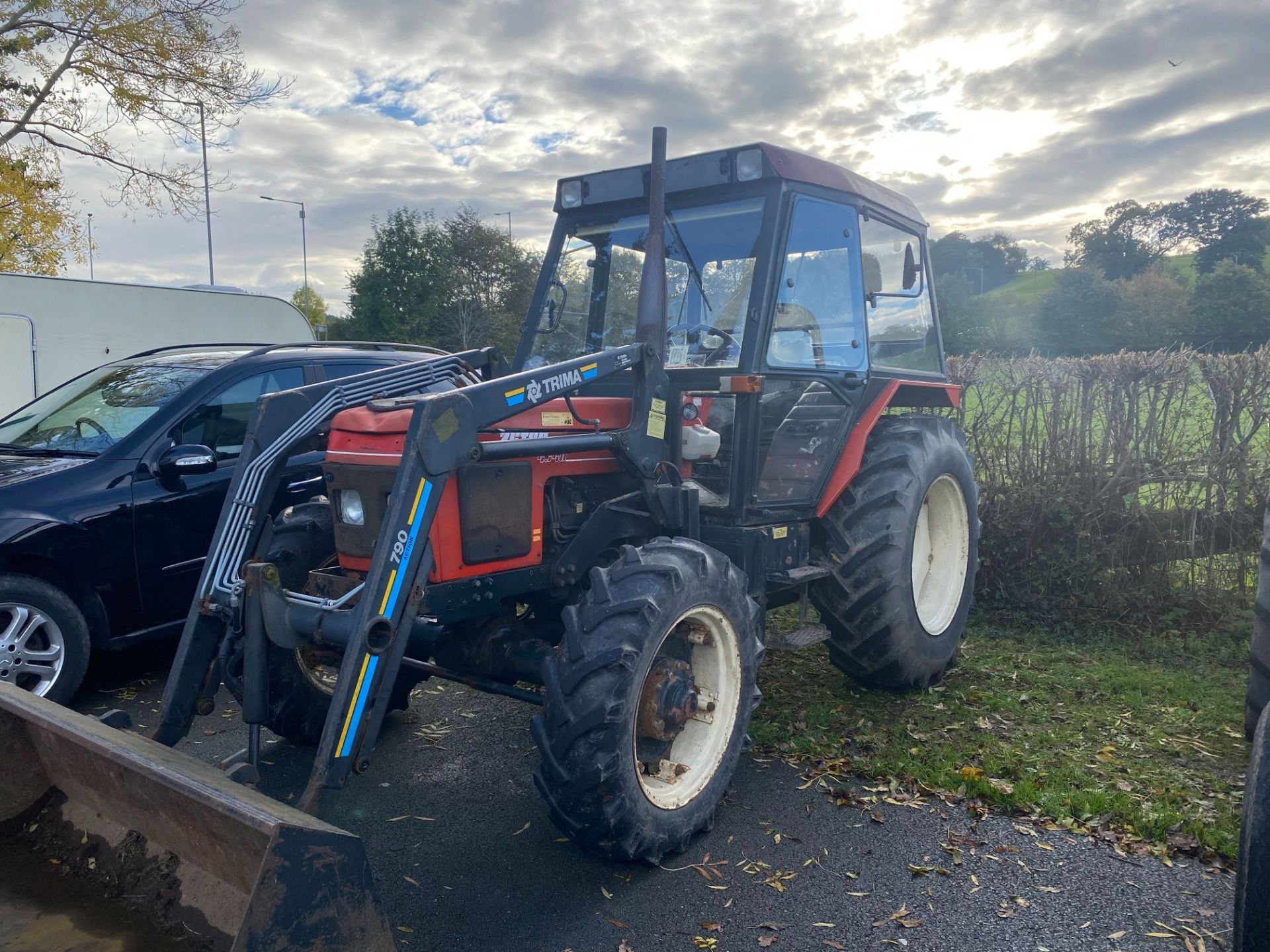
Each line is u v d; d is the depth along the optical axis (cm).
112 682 509
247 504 319
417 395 353
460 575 305
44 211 1562
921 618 461
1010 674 488
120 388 536
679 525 363
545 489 342
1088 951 260
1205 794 346
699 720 330
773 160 368
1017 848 313
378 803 356
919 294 496
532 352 451
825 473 416
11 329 873
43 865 257
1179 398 588
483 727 435
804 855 312
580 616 296
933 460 441
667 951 262
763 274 371
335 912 198
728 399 393
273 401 328
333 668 419
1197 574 582
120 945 226
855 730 412
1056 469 609
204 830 221
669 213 404
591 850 293
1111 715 428
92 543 454
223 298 1030
